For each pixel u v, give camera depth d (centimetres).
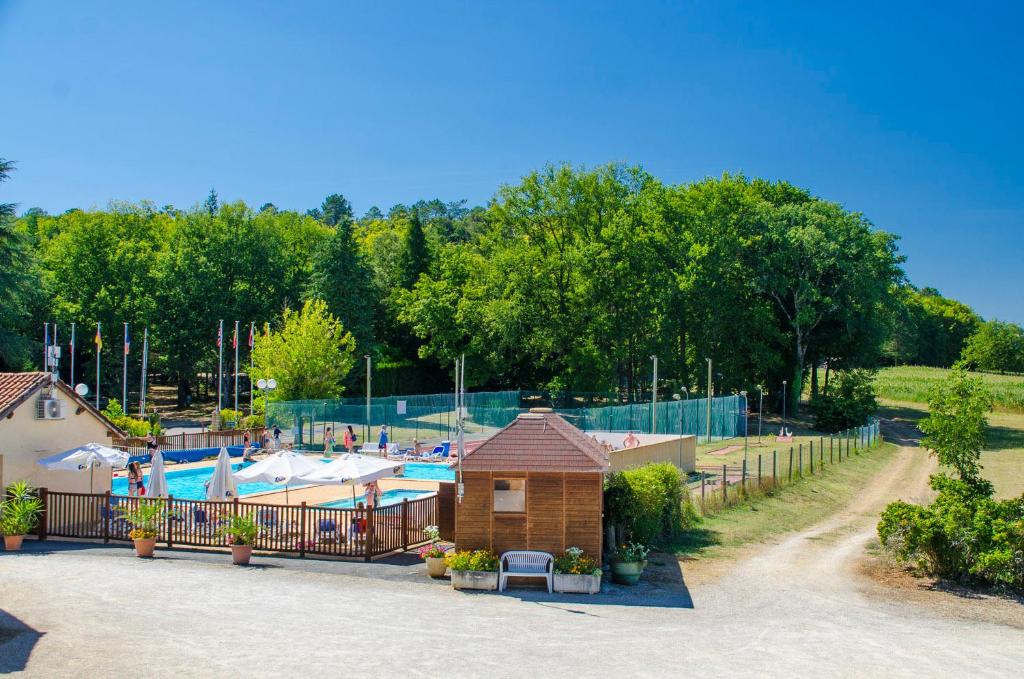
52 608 1611
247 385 7812
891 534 2400
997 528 2230
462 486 2053
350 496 3359
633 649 1522
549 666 1391
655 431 4944
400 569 2127
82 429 2778
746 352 7444
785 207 7631
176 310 7350
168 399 8250
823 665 1486
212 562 2120
